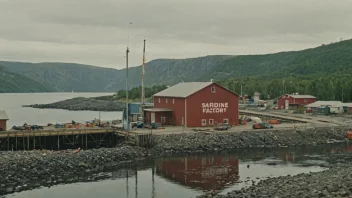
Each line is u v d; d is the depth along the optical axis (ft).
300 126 252.01
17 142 203.41
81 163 165.48
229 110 255.09
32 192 132.57
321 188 99.66
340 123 271.90
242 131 225.76
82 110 588.50
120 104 612.70
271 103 491.72
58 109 616.39
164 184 140.97
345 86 485.56
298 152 201.26
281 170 159.63
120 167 168.25
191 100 244.63
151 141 200.13
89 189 135.95
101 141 222.69
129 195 128.98
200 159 183.11
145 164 173.58
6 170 147.54
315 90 519.19
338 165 160.86
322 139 233.96
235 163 173.99
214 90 250.78
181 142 203.92
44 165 156.97
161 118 255.91
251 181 141.49
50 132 207.31
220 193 124.77
